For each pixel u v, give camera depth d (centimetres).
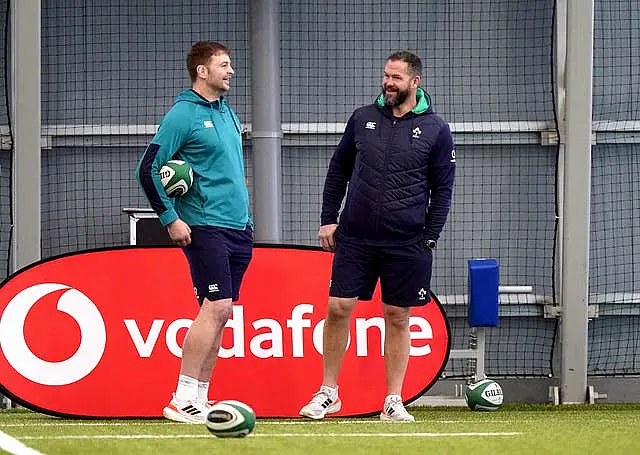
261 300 2752
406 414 2447
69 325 2628
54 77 3378
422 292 2433
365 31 3409
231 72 2361
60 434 1988
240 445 1712
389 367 2477
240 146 2403
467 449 1673
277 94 3347
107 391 2619
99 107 3388
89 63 3384
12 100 3266
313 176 3406
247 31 3403
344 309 2461
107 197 3384
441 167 2420
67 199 3378
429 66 3403
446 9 3403
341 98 3409
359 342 2730
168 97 3403
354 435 1934
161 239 3212
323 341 2530
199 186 2317
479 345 2989
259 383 2708
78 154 3381
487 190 3394
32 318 2608
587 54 3100
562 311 3153
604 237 3391
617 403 3288
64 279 2648
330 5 3406
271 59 3331
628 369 3400
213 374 2695
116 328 2656
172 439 1823
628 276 3400
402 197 2394
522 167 3394
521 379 3300
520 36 3388
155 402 2636
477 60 3400
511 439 1842
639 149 3397
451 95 3400
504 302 3338
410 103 2422
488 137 3378
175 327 2681
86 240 3381
